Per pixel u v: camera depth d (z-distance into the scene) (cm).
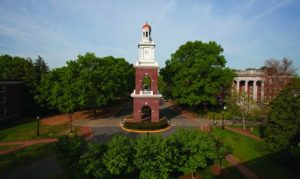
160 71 6106
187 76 4747
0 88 4503
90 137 3272
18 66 5425
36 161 2478
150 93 3838
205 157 1952
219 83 4809
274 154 2558
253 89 7156
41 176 2112
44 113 5256
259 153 2720
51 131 3659
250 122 4238
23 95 5150
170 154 1706
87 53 4494
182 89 4834
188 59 4938
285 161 2389
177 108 6131
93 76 4325
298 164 2250
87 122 4275
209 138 1939
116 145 1702
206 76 4838
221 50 5156
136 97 3816
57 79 4925
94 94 4400
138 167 1741
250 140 3108
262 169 2302
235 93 4406
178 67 5097
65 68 4653
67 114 5109
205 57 4903
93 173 1680
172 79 5312
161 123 3672
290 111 2566
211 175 2133
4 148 2820
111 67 4988
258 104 4797
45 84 4872
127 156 1716
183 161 1888
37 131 3541
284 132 2552
